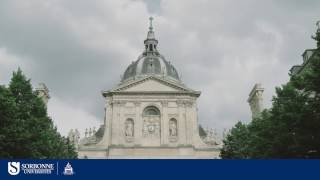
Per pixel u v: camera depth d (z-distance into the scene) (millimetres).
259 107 78250
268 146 40750
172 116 85562
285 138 35531
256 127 48031
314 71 32750
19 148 36062
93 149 83188
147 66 96000
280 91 39656
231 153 55625
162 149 83000
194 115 85875
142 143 83688
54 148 50000
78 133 88125
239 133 55875
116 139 83438
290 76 37781
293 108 34906
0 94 34875
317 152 33469
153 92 86000
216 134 89938
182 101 86125
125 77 97312
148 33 103312
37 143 40000
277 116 39656
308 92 36500
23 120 37500
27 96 42156
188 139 83812
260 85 79375
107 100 87125
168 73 96938
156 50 102375
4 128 34500
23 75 42656
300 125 33625
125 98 86062
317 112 32812
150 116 85625
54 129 54094
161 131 84250
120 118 84938
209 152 83562
